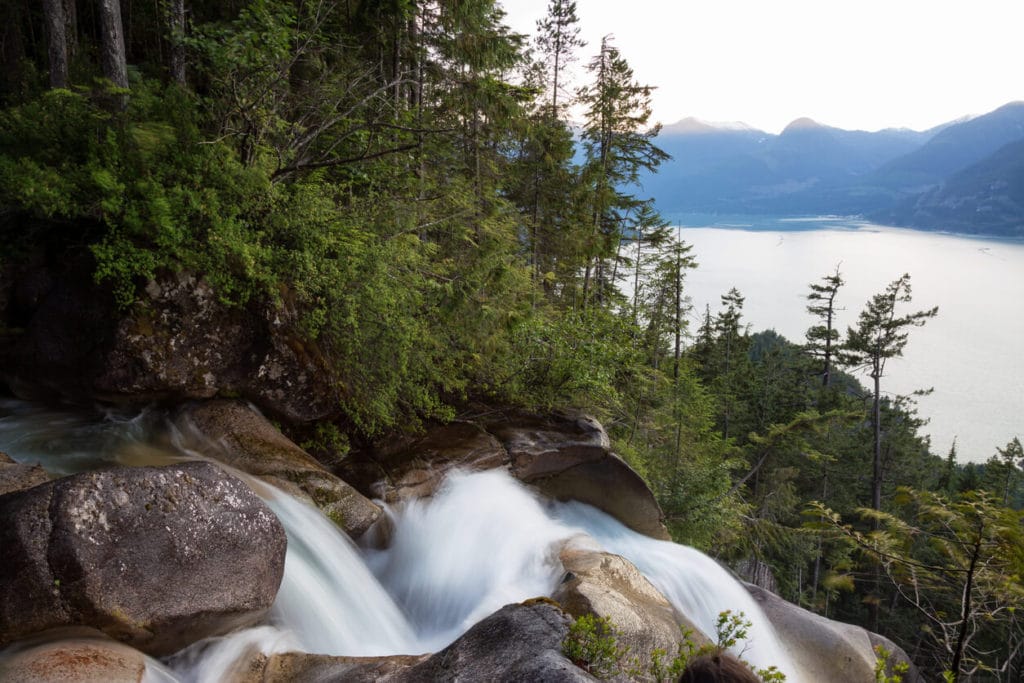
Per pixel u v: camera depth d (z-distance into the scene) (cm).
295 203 930
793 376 4594
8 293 855
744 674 439
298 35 1011
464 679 416
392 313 987
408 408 1102
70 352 811
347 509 772
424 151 1409
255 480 726
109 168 801
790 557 2919
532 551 883
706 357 4888
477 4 1453
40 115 858
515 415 1232
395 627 728
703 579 1092
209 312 837
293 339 907
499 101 1547
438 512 923
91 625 444
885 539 598
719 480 2103
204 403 846
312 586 645
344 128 1242
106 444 764
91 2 1680
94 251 751
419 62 1508
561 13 2611
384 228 1109
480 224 1342
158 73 1440
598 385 1373
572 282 2416
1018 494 4466
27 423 802
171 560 482
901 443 4256
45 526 442
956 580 572
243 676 500
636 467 1830
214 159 870
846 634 1041
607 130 2783
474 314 1137
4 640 415
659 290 2958
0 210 827
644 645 622
